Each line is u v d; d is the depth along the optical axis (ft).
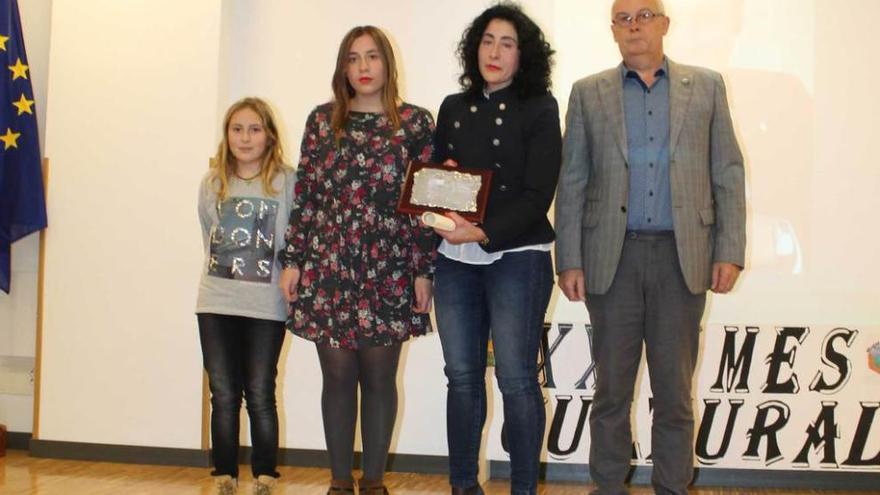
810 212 12.76
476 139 8.72
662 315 9.03
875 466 12.33
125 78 13.91
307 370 13.79
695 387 12.71
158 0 13.83
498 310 8.43
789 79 12.80
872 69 12.65
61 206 14.05
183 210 13.70
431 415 13.56
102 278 13.91
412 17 13.71
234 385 9.86
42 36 14.67
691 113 9.09
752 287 12.87
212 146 13.66
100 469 13.20
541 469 12.94
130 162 13.87
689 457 9.11
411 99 13.70
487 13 8.87
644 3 9.06
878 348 12.38
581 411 12.91
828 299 12.71
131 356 13.79
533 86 8.70
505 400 8.46
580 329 12.96
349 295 9.04
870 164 12.64
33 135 14.11
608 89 9.31
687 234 8.91
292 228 9.43
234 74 14.08
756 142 12.87
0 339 14.58
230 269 9.85
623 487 9.23
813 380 12.50
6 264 14.17
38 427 14.03
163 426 13.67
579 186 9.38
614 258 9.00
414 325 9.28
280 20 14.02
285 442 13.82
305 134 9.49
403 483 12.75
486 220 8.32
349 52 9.15
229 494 9.81
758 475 12.57
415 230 9.11
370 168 9.12
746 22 12.89
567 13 13.28
